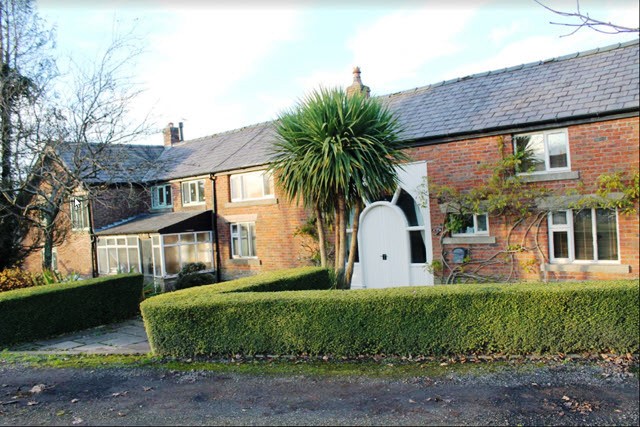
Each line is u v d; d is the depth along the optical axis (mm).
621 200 9672
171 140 24281
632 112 9609
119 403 5777
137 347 8898
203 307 7551
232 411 5375
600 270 10070
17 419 5363
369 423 4879
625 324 6379
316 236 14367
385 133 9891
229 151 19094
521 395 5363
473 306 6812
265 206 16062
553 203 10492
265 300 7387
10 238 15461
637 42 11484
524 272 11000
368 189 10062
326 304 7211
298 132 9883
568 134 10523
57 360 7961
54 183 13656
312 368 6805
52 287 10750
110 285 11656
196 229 17719
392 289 7492
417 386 5844
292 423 4977
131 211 21328
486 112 11938
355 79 15648
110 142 13969
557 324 6570
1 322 9547
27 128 13422
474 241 11648
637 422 4547
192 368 7117
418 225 12875
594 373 5855
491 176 11398
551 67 12539
